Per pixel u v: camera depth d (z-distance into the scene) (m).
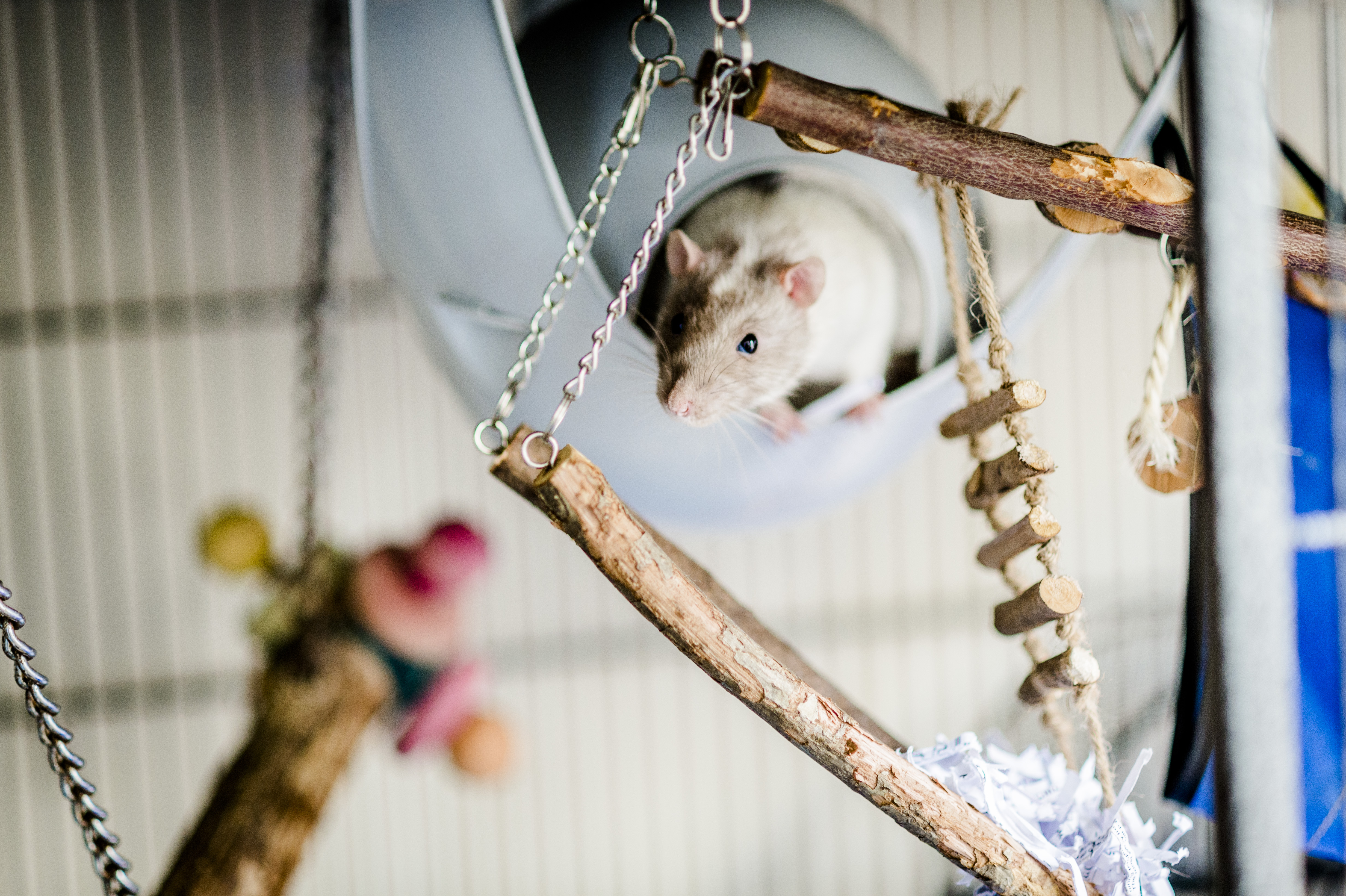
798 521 1.32
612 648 2.50
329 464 2.45
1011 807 0.69
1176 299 0.70
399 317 2.43
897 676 2.47
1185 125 0.72
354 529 2.47
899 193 0.87
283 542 2.47
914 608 2.47
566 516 0.62
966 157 0.64
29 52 2.36
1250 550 0.53
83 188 2.40
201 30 2.36
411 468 2.46
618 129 0.65
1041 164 0.64
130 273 2.42
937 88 1.47
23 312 2.42
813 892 2.49
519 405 0.97
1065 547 2.34
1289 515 0.54
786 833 2.51
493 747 2.23
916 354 0.93
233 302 2.43
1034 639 0.75
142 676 2.49
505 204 0.84
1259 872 0.52
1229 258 0.53
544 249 0.85
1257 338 0.53
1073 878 0.66
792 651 0.90
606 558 0.63
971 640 2.46
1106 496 2.34
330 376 2.27
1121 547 2.34
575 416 0.94
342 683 1.91
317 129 2.26
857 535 2.47
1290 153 0.77
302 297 2.38
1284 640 0.53
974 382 0.77
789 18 0.88
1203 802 0.74
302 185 2.40
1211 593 0.54
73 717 2.49
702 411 0.82
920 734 2.47
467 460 2.47
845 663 2.47
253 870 1.31
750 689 0.64
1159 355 0.70
